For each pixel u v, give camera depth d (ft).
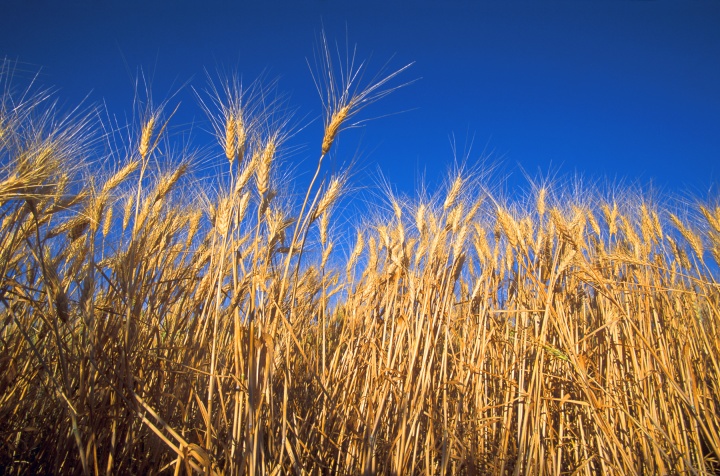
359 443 2.80
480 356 3.16
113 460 2.38
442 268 3.11
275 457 2.43
